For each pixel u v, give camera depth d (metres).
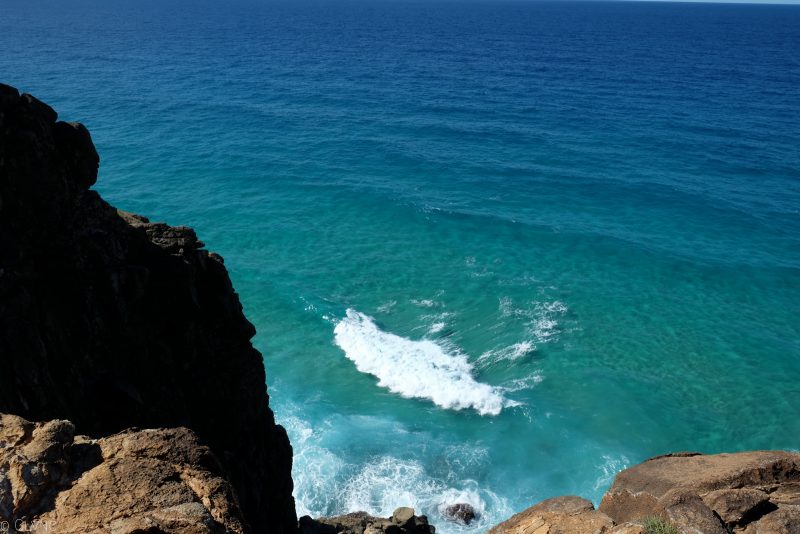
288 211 59.22
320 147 80.94
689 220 60.66
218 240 52.78
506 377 36.47
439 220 58.03
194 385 16.83
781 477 12.23
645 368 37.81
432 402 34.25
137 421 14.76
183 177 67.50
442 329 41.03
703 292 47.06
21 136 13.80
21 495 8.66
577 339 40.19
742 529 10.98
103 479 9.21
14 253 13.52
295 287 44.88
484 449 31.38
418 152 80.06
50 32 191.38
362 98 113.31
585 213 61.59
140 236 16.69
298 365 36.94
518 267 49.66
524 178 71.44
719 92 129.00
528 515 12.68
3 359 12.72
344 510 27.66
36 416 12.98
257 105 103.19
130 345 15.41
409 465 30.19
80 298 14.45
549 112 106.69
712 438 32.75
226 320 17.94
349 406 33.81
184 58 151.00
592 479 30.09
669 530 10.51
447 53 182.50
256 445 18.25
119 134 82.12
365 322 41.03
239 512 9.59
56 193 14.31
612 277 48.62
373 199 62.31
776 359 38.88
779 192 68.81
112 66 131.62
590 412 34.00
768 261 52.03
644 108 111.69
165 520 8.66
